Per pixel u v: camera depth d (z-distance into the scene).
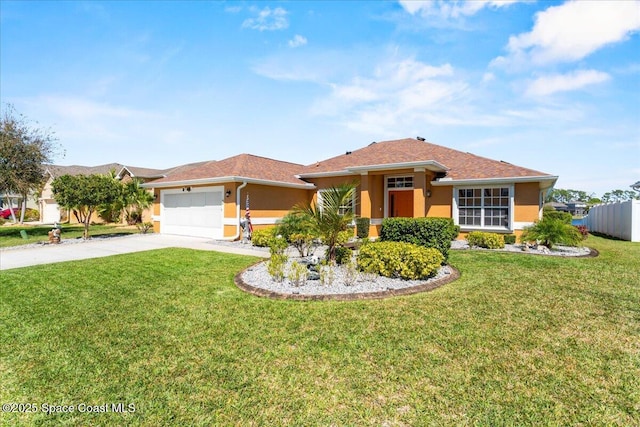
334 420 2.95
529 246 12.41
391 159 15.45
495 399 3.17
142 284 7.46
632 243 15.42
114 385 3.54
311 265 8.87
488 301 5.90
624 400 3.15
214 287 7.15
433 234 8.81
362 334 4.59
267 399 3.26
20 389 3.52
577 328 4.72
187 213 17.53
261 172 17.31
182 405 3.20
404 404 3.13
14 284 7.61
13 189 19.50
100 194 16.34
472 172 14.86
